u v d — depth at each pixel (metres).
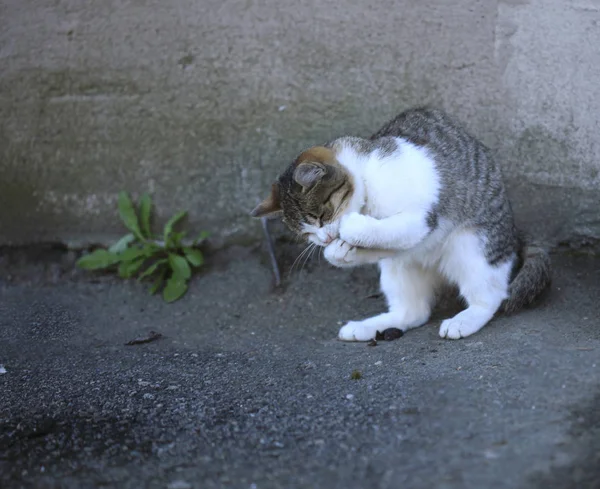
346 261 3.84
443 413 2.92
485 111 4.55
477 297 3.99
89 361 3.95
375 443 2.76
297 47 4.64
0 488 2.66
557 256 4.62
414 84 4.60
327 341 4.11
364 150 3.87
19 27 4.75
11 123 4.91
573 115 4.42
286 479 2.58
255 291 4.70
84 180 4.98
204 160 4.88
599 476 2.46
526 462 2.55
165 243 4.84
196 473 2.67
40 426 3.14
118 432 3.04
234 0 4.61
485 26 4.43
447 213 3.90
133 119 4.86
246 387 3.44
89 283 4.91
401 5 4.49
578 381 3.03
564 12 4.30
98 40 4.74
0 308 4.65
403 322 4.13
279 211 4.05
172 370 3.75
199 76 4.75
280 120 4.77
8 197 5.00
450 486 2.46
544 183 4.57
